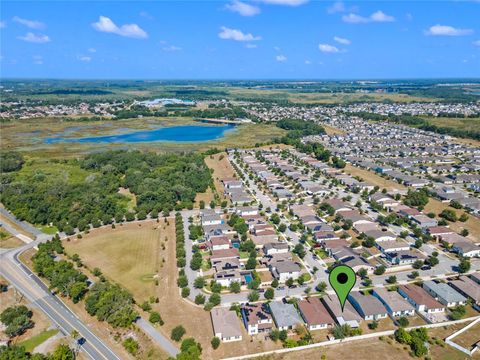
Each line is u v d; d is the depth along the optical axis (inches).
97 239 6545.3
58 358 3597.4
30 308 4633.4
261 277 5251.0
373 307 4350.4
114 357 3794.3
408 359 3651.6
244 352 3814.0
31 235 6860.2
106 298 4483.3
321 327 4151.1
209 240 6176.2
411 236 6456.7
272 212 7618.1
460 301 4554.6
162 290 4945.9
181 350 3777.1
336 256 5679.1
